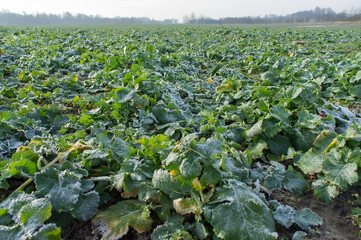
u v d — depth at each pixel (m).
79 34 19.00
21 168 2.29
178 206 2.15
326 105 4.38
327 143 3.03
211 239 2.04
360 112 5.23
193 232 2.05
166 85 5.32
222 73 7.82
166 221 2.13
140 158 2.70
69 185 2.15
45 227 1.75
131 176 2.34
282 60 9.20
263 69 8.50
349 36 21.27
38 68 7.36
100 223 2.13
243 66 9.55
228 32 25.30
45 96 5.12
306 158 3.04
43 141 2.81
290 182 2.77
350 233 2.28
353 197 2.67
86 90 5.79
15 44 11.88
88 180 2.31
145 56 7.62
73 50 10.12
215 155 2.27
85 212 2.12
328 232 2.27
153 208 2.22
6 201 2.04
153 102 4.51
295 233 2.15
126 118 4.10
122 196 2.39
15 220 1.81
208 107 5.03
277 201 2.61
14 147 3.09
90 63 7.75
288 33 24.42
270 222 2.04
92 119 3.85
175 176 2.29
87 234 2.11
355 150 2.67
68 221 2.14
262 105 3.94
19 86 6.27
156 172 2.33
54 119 3.97
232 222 1.96
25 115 3.85
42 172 2.21
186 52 10.93
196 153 2.23
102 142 2.57
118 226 2.09
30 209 1.82
